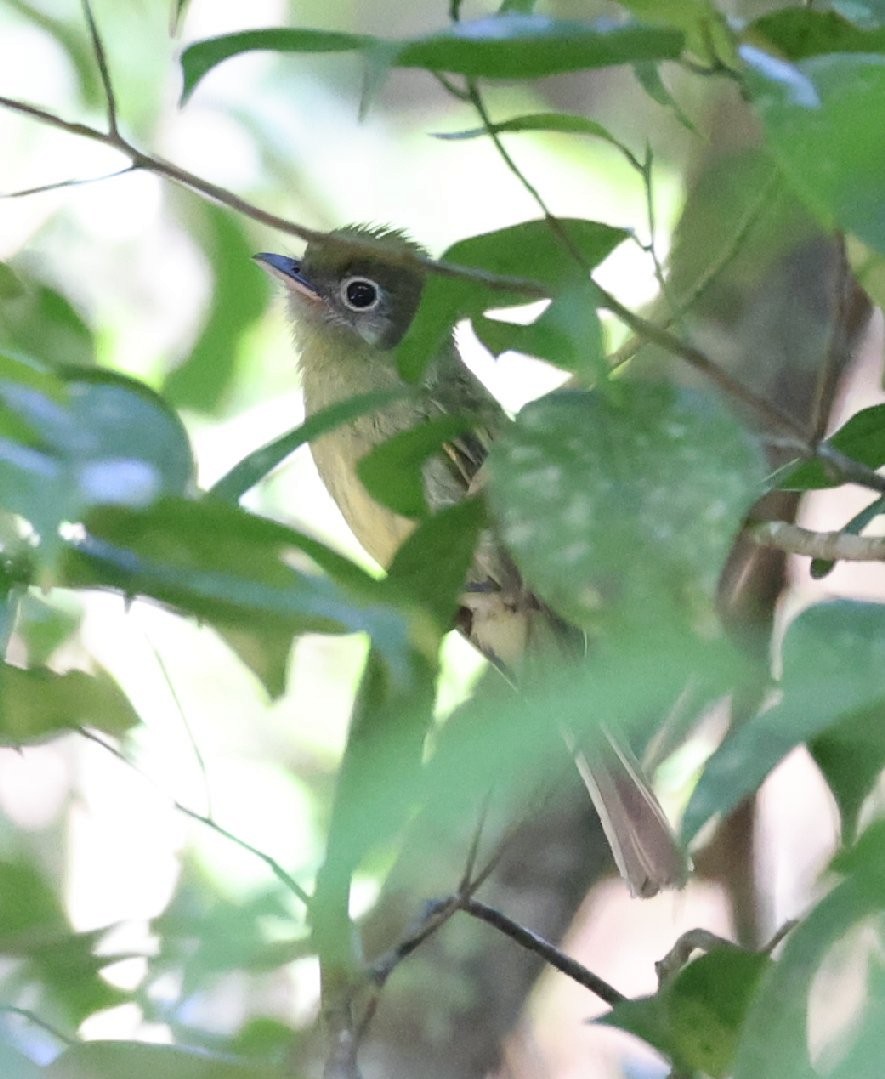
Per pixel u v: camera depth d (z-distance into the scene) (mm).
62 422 3463
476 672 8992
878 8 4125
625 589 3531
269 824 8555
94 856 8984
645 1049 9883
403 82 12555
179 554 3580
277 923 4230
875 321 8578
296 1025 5789
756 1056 3795
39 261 9766
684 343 4457
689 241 7750
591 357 3723
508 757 2893
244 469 4070
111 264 10312
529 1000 9258
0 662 4605
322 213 11406
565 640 7730
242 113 11195
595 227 4574
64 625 5586
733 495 3590
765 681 3662
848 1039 3537
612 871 8320
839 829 4137
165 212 10383
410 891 7730
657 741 6449
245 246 7918
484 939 8094
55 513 3336
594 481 3609
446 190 12094
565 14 8859
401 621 3557
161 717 8977
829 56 3535
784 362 7980
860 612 3750
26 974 4875
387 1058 7930
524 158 10758
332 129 11930
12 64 10633
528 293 4430
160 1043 4648
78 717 4676
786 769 10977
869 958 3518
